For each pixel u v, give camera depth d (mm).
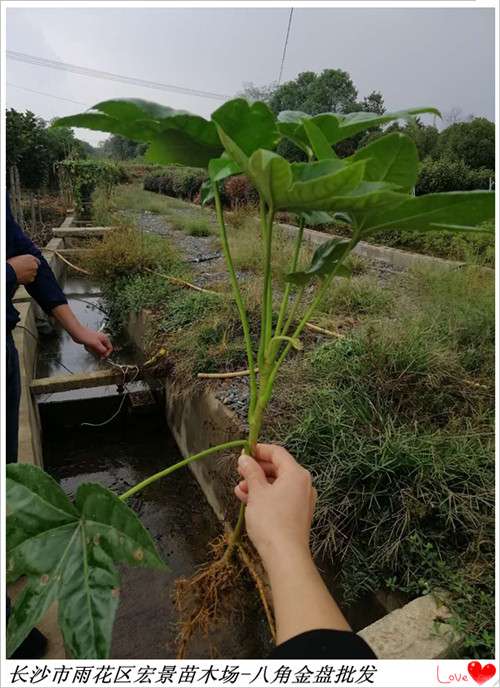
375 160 804
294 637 583
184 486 2623
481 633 1167
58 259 6090
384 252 5051
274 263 4098
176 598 1099
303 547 702
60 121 827
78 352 4223
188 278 4320
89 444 3016
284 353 904
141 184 16969
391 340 2232
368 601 1503
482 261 4062
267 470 919
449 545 1457
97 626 689
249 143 858
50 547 735
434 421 1954
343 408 1917
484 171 7246
